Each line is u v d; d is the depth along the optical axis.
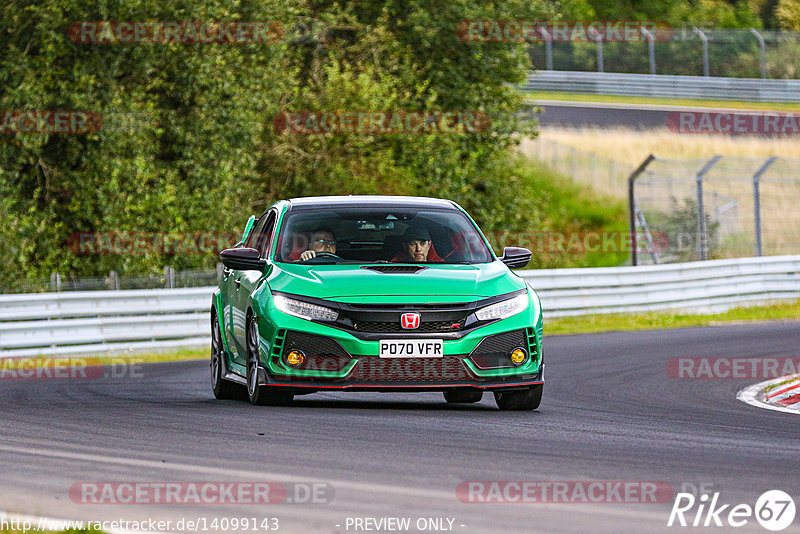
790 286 93.06
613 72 182.88
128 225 84.00
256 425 28.73
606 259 126.75
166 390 41.12
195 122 89.31
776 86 178.38
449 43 109.06
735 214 132.00
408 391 30.97
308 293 31.52
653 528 17.91
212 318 39.41
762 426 31.19
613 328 75.12
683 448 26.17
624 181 139.88
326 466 22.75
